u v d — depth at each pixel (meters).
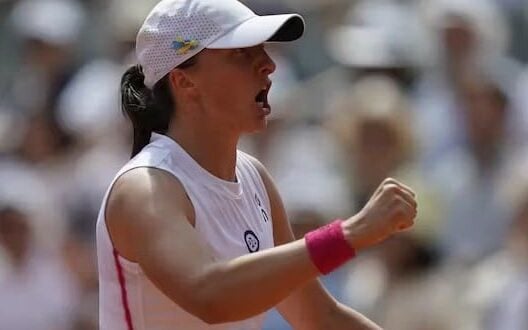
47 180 31.95
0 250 29.17
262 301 14.53
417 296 24.80
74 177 31.34
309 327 17.09
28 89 35.12
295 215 26.12
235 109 15.55
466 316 24.91
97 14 36.97
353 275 25.67
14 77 37.44
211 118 15.63
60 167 32.47
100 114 32.44
